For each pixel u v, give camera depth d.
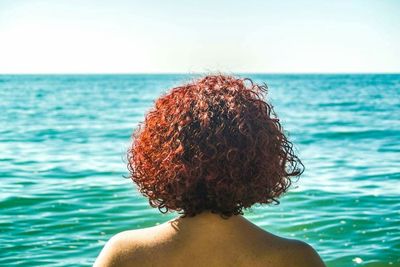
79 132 21.92
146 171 1.57
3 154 15.11
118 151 15.80
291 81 138.75
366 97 55.25
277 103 44.38
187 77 1.68
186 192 1.53
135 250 1.55
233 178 1.51
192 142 1.52
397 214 8.35
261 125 1.56
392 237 7.26
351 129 23.19
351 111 34.78
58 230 7.61
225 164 1.51
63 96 59.38
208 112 1.54
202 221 1.56
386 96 57.72
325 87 91.25
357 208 8.69
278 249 1.55
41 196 9.54
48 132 21.92
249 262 1.53
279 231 7.46
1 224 7.87
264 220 7.88
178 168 1.51
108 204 8.91
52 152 15.60
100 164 13.14
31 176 11.49
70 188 10.18
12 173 11.89
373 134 21.25
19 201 9.19
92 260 6.49
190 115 1.55
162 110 1.60
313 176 11.51
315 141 19.11
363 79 153.88
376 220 8.02
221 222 1.56
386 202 9.12
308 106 40.22
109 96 59.72
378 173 12.05
